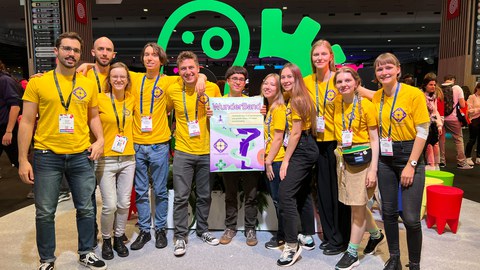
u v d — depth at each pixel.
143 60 2.77
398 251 2.29
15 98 4.09
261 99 2.77
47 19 6.62
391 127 2.14
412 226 2.15
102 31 14.31
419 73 18.44
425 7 11.66
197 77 2.75
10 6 10.83
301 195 2.77
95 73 2.67
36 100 2.18
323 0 10.96
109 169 2.58
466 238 3.03
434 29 14.30
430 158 4.81
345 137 2.29
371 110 2.22
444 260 2.62
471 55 7.88
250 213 2.93
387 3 11.29
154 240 3.00
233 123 2.75
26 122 2.18
